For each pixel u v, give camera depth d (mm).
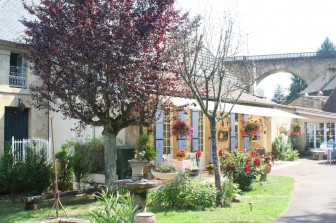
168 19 11453
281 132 28688
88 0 10781
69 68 11305
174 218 9242
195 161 16250
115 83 11273
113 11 11031
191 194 10586
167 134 16938
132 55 10992
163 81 11695
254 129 20844
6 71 16000
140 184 9508
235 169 13500
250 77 17312
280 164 23906
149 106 11914
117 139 15773
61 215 10188
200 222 8773
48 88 11766
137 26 10906
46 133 17328
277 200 11750
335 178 17141
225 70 12938
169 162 14680
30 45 11812
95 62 10836
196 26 12391
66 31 11055
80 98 11680
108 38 10711
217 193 10961
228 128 20859
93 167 14836
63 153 14234
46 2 11359
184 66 11867
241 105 21328
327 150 25562
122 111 12000
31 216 10273
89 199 12492
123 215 6605
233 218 9180
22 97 16578
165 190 10883
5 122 16328
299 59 55812
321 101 39281
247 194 12992
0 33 15711
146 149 14828
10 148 13281
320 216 9664
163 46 11766
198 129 18781
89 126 16469
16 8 17578
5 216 10375
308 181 16297
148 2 11328
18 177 12477
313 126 31219
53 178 13414
